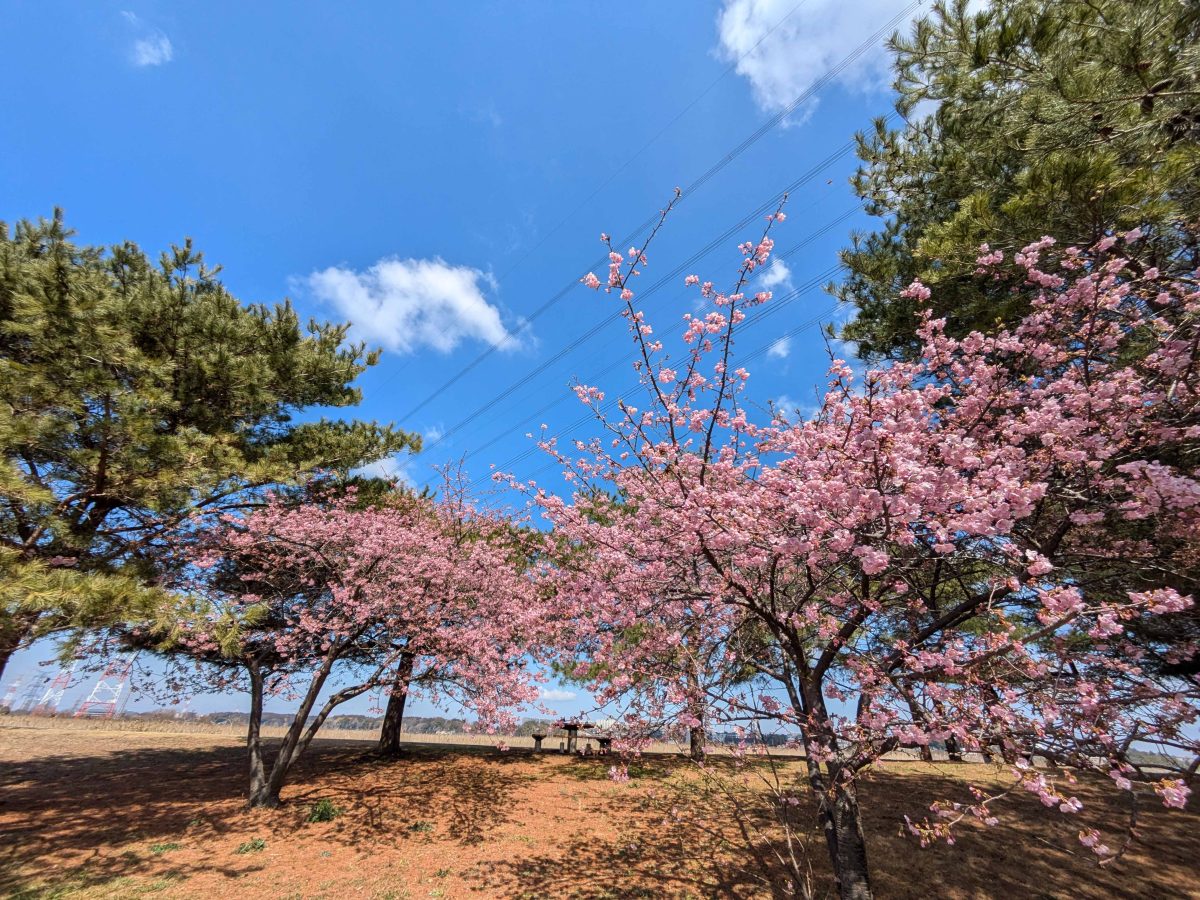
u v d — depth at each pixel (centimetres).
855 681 397
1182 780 290
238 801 874
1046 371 506
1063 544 480
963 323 604
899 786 812
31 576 491
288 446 1016
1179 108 409
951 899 501
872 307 736
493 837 735
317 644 945
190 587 841
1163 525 431
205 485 733
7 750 1159
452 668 842
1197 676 519
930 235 555
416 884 589
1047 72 455
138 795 899
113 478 673
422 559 921
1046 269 500
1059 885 512
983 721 330
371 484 1169
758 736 463
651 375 495
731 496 432
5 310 738
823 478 408
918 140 668
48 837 692
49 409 654
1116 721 339
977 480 385
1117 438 393
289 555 941
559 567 707
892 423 338
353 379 1228
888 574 429
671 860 636
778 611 475
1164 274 453
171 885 569
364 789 967
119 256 1003
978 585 523
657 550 529
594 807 858
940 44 538
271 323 1050
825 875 566
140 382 708
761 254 468
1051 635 372
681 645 496
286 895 560
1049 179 429
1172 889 492
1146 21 402
